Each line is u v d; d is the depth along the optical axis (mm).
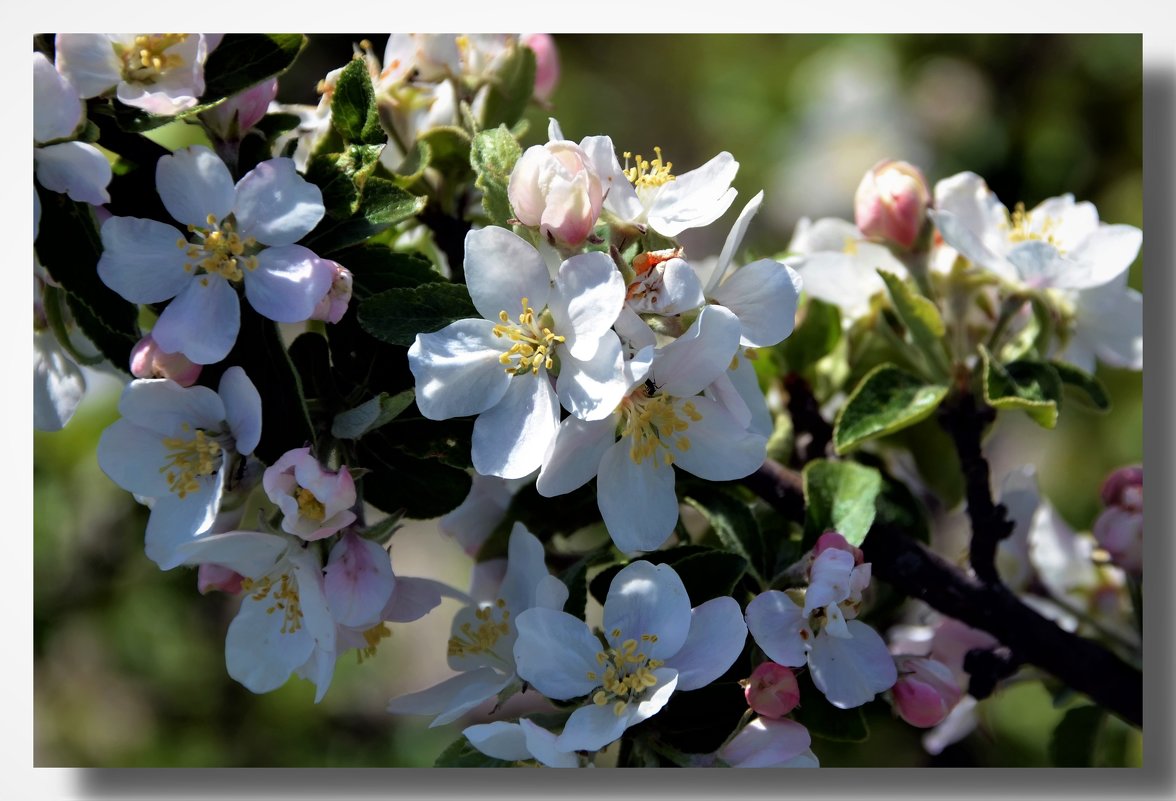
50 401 589
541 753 536
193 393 551
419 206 563
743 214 545
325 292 549
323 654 545
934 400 597
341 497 538
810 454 625
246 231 553
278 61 566
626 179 546
